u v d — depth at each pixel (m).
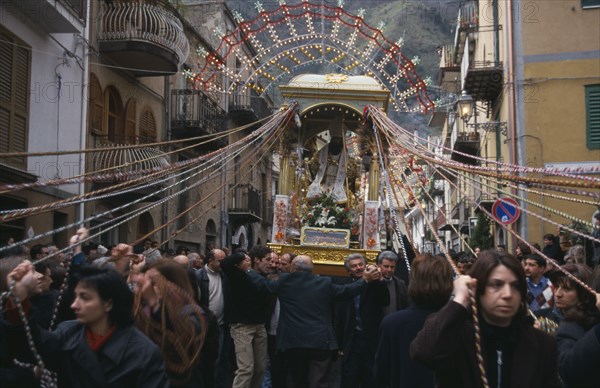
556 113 18.25
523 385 3.34
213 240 25.81
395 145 9.63
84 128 15.41
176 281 4.47
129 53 16.80
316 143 12.87
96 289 3.81
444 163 6.18
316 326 7.18
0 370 4.01
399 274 10.47
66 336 3.97
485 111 23.53
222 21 26.73
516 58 18.62
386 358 4.75
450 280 4.65
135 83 18.48
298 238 11.80
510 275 3.41
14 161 12.71
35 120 13.54
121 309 3.88
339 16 13.66
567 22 18.48
